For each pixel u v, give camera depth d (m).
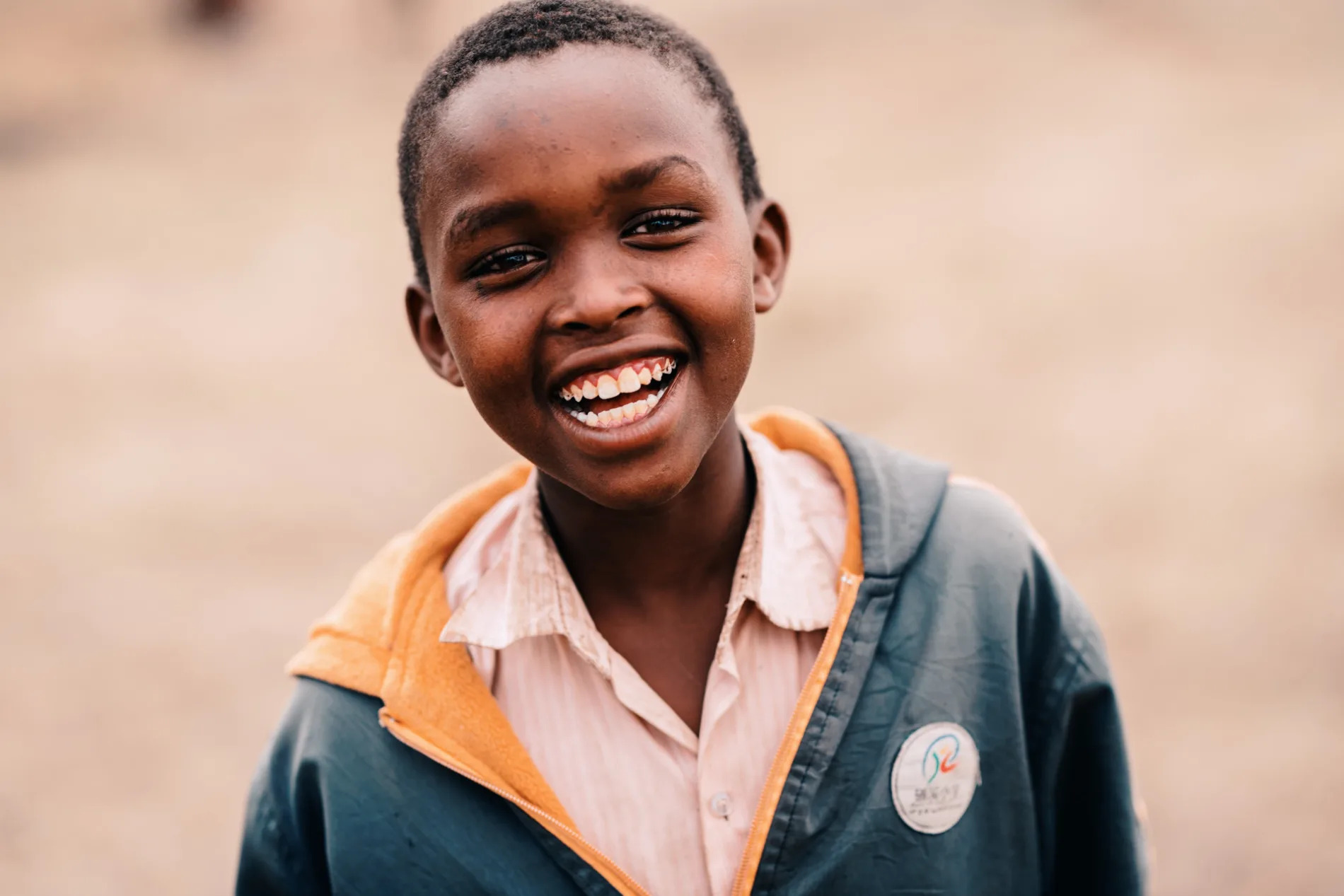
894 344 6.54
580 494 1.28
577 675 1.32
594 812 1.29
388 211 9.95
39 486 5.82
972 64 11.94
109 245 9.50
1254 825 3.15
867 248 8.04
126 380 7.08
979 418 5.60
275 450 6.04
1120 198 8.45
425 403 6.55
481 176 1.09
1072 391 5.80
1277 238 7.43
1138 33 12.37
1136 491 4.83
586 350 1.10
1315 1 12.50
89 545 5.20
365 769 1.29
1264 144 9.14
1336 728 3.45
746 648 1.33
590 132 1.08
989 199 8.73
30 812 3.61
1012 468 5.10
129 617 4.61
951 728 1.29
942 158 9.71
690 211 1.13
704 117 1.19
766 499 1.35
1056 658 1.38
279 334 7.70
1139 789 3.29
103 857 3.43
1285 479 4.82
